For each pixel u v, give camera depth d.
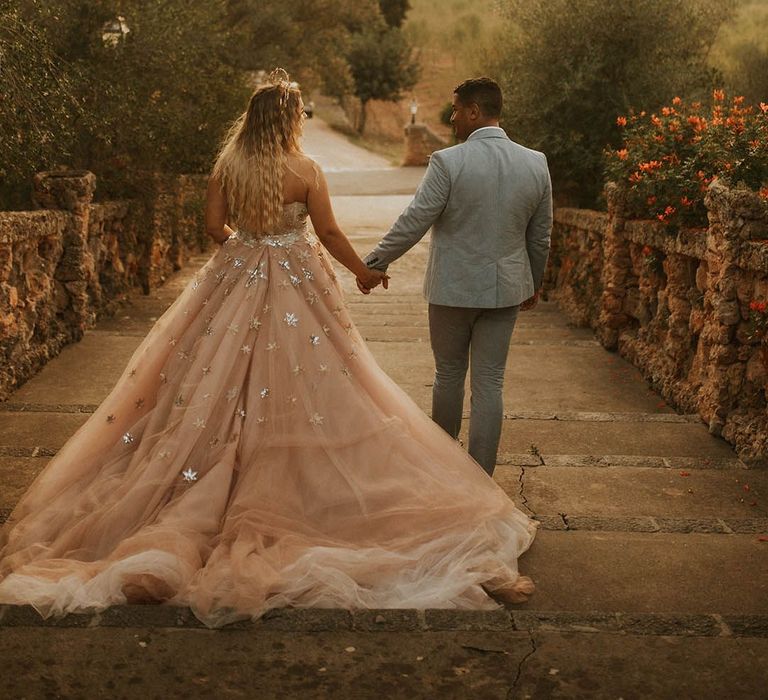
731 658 2.58
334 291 3.50
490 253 3.62
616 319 6.84
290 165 3.39
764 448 4.32
